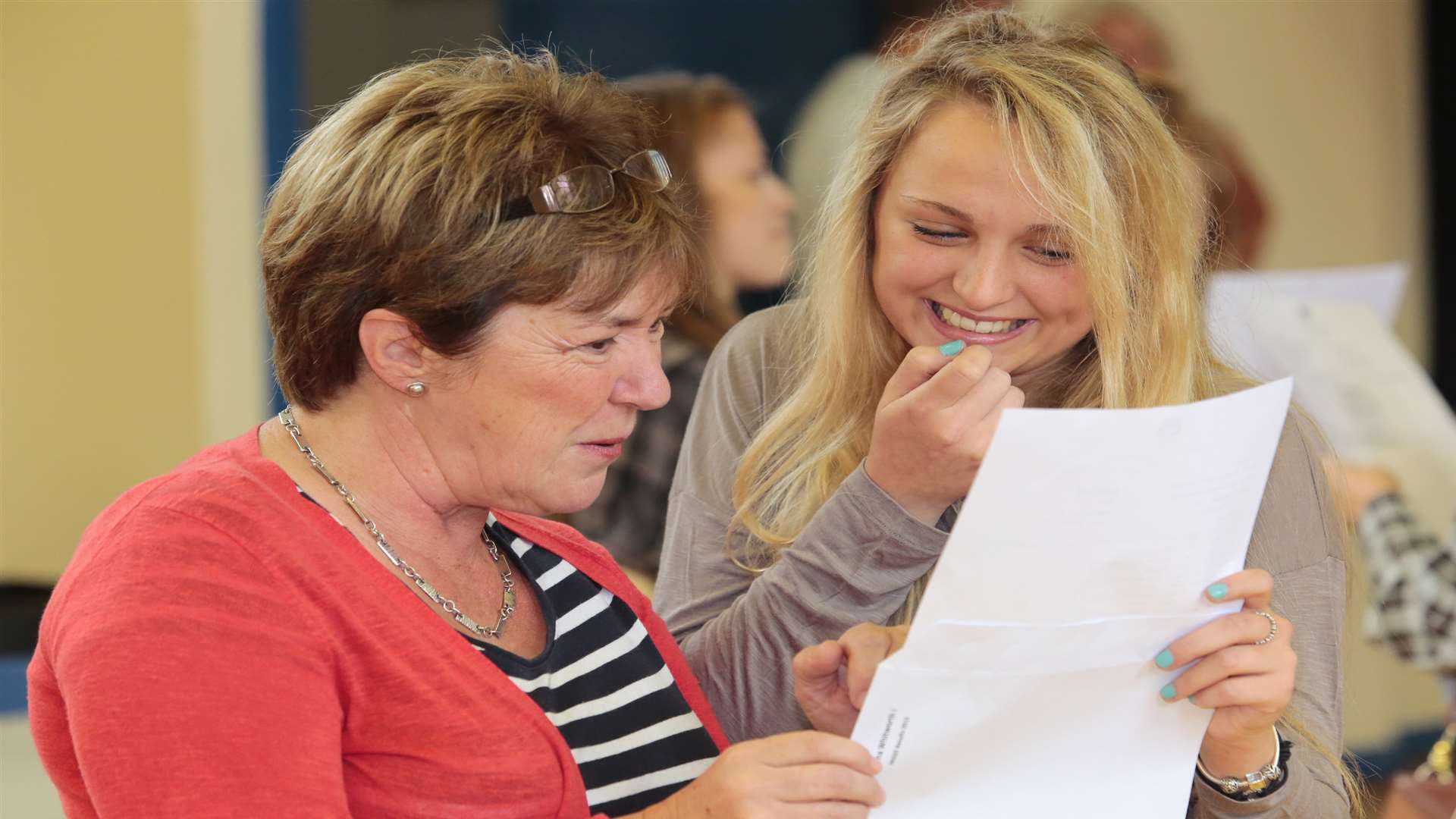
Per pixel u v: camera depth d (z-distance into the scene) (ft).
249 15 18.94
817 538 7.58
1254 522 6.30
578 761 6.88
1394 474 13.33
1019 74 7.34
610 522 12.53
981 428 6.93
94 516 20.88
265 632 5.56
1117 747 6.47
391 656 5.93
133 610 5.40
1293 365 13.94
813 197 18.03
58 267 20.79
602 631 7.32
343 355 6.15
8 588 21.22
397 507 6.49
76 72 20.12
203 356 19.71
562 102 6.30
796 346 9.12
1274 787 6.74
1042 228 7.27
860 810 5.95
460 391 6.16
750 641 7.81
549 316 6.02
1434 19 21.43
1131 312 7.61
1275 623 6.37
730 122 13.82
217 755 5.23
